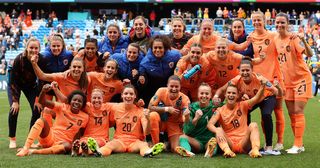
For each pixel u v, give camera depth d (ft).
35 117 32.17
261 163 25.39
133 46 31.24
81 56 32.35
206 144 29.04
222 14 142.92
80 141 27.30
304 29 134.92
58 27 137.49
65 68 32.40
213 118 28.94
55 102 29.32
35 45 31.12
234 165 24.80
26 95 32.99
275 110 31.27
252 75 29.37
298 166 24.68
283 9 157.48
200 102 29.14
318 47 123.13
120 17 159.12
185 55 31.37
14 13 151.33
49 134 28.48
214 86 31.81
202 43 32.76
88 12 155.12
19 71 31.81
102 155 27.37
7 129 41.73
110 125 30.09
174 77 29.37
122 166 24.35
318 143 33.73
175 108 29.50
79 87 30.83
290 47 30.42
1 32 138.51
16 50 133.18
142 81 31.01
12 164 24.85
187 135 29.35
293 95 30.66
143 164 24.91
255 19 31.40
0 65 122.31
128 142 29.07
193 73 29.96
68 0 148.25
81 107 29.14
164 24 139.85
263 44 31.45
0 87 110.11
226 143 27.61
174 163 25.23
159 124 29.58
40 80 31.63
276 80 29.73
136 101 30.63
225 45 29.91
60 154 28.04
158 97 29.63
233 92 28.66
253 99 28.89
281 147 31.01
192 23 136.98
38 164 24.84
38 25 144.97
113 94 31.68
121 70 31.78
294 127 30.42
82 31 142.51
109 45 34.24
